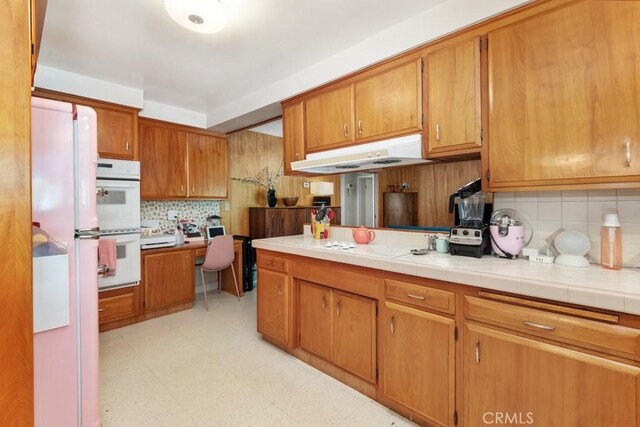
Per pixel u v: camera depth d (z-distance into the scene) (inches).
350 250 80.1
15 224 34.9
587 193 62.1
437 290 59.8
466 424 55.9
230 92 122.6
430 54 73.9
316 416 66.7
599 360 43.1
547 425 47.4
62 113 54.2
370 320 71.5
